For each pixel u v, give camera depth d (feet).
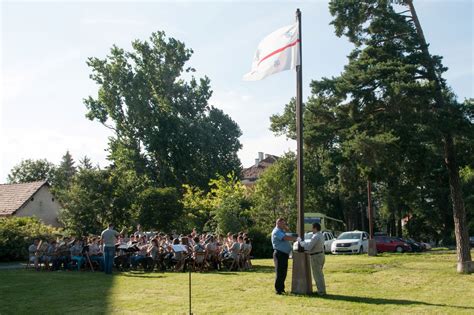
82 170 105.19
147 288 46.55
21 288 47.24
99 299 39.86
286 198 141.18
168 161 173.68
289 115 72.59
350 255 104.94
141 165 167.32
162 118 168.66
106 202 103.35
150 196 111.04
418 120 58.23
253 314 32.27
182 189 173.47
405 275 56.18
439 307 34.58
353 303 36.37
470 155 63.16
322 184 166.50
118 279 54.85
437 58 62.85
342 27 67.10
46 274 61.52
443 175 69.05
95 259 67.21
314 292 42.19
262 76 45.32
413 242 138.21
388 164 59.16
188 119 178.70
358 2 65.67
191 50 174.50
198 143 178.09
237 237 70.79
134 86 162.20
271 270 66.39
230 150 198.90
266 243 100.17
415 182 67.26
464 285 47.55
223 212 110.73
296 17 44.27
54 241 69.87
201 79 186.29
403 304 35.88
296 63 43.57
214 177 184.96
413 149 59.00
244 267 68.39
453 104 60.34
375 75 61.36
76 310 35.01
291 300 37.99
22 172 297.94
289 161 150.00
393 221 208.44
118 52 165.48
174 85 173.68
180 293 42.91
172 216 112.37
